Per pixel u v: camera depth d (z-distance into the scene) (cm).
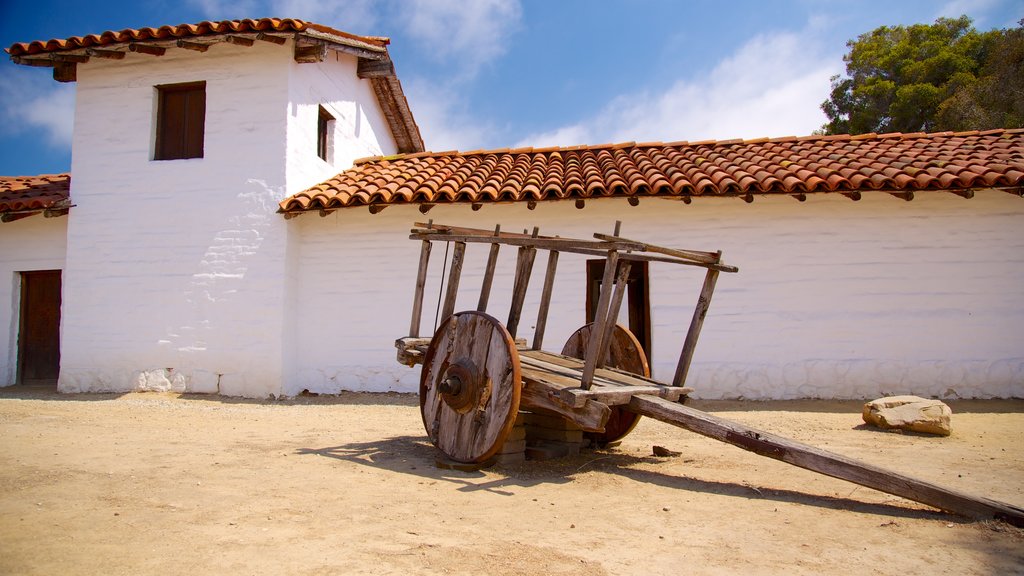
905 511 412
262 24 986
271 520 367
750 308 955
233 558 306
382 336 1032
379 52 1219
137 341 1025
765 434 458
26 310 1161
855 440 652
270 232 1012
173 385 1008
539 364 564
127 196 1053
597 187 935
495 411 494
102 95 1078
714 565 312
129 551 312
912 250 935
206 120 1047
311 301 1050
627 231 990
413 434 680
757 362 945
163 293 1028
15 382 1138
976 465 533
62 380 1033
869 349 929
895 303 931
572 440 586
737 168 997
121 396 982
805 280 948
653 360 966
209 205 1031
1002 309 915
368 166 1216
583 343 668
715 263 566
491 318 511
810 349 938
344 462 531
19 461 504
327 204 983
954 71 2406
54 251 1139
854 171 918
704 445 647
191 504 395
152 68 1069
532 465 539
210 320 1012
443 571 295
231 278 1014
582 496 443
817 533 364
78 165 1069
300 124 1069
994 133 1128
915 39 2609
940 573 306
